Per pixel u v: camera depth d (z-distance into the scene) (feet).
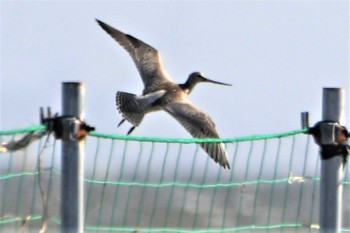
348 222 56.34
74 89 42.57
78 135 42.47
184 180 53.26
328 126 47.16
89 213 52.01
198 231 50.60
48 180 47.52
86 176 48.85
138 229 49.60
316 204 59.72
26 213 48.26
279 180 49.21
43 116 42.80
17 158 44.47
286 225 50.26
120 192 54.44
